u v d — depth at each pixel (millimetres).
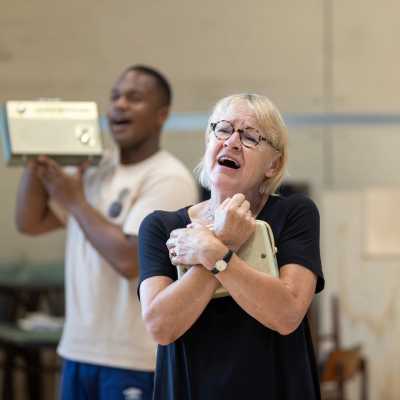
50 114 7199
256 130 4570
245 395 4438
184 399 4531
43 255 13594
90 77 13922
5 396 12328
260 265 4410
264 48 14062
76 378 6898
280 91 14062
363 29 14102
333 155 14039
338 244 13383
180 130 13922
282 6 14109
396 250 13312
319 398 4730
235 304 4520
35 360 12664
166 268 4629
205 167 4797
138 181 7125
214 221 4395
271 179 4719
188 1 14055
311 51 14078
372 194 13422
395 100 14055
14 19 13922
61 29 13953
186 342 4520
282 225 4633
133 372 6738
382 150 14031
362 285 13297
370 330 13227
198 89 14000
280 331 4363
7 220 13586
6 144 7066
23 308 12977
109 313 6828
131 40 13977
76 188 7004
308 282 4488
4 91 13836
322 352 12836
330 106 14062
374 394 13148
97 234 6777
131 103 7273
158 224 4727
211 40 14047
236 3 14094
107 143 13406
